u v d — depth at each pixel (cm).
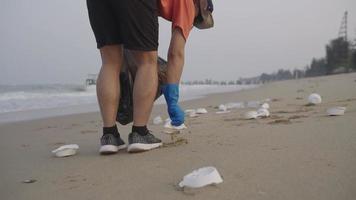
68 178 215
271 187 171
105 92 268
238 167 208
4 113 831
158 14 289
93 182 203
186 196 167
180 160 235
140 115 266
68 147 293
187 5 286
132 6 252
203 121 452
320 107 514
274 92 1073
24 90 1745
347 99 593
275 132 314
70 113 791
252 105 659
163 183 190
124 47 262
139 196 174
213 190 172
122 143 280
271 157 225
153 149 274
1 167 256
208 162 224
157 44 269
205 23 316
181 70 288
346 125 319
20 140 398
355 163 200
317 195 158
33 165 257
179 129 346
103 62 274
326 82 1450
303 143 258
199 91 1827
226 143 281
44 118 681
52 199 180
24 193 192
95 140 369
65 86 1862
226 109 632
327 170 191
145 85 264
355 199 151
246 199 159
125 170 222
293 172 191
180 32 284
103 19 263
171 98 287
